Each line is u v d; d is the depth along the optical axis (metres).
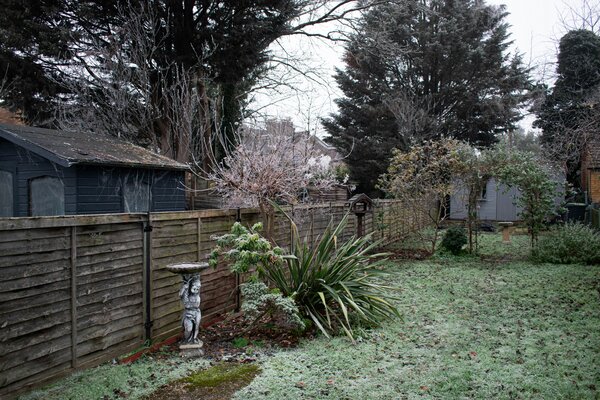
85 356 3.98
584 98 12.63
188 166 8.92
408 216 14.99
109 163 7.32
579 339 4.90
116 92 11.66
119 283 4.32
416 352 4.57
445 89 23.88
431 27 23.56
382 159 23.94
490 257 11.32
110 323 4.23
